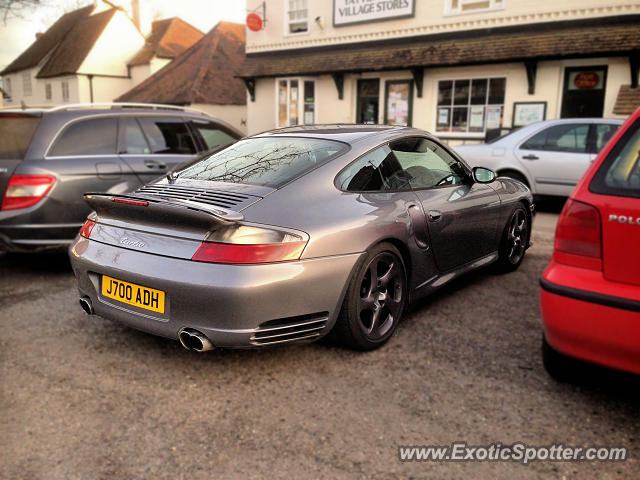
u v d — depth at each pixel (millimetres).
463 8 12977
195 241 2742
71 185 4734
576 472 2213
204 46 24188
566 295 2438
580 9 11422
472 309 4043
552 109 12031
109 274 2984
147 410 2672
